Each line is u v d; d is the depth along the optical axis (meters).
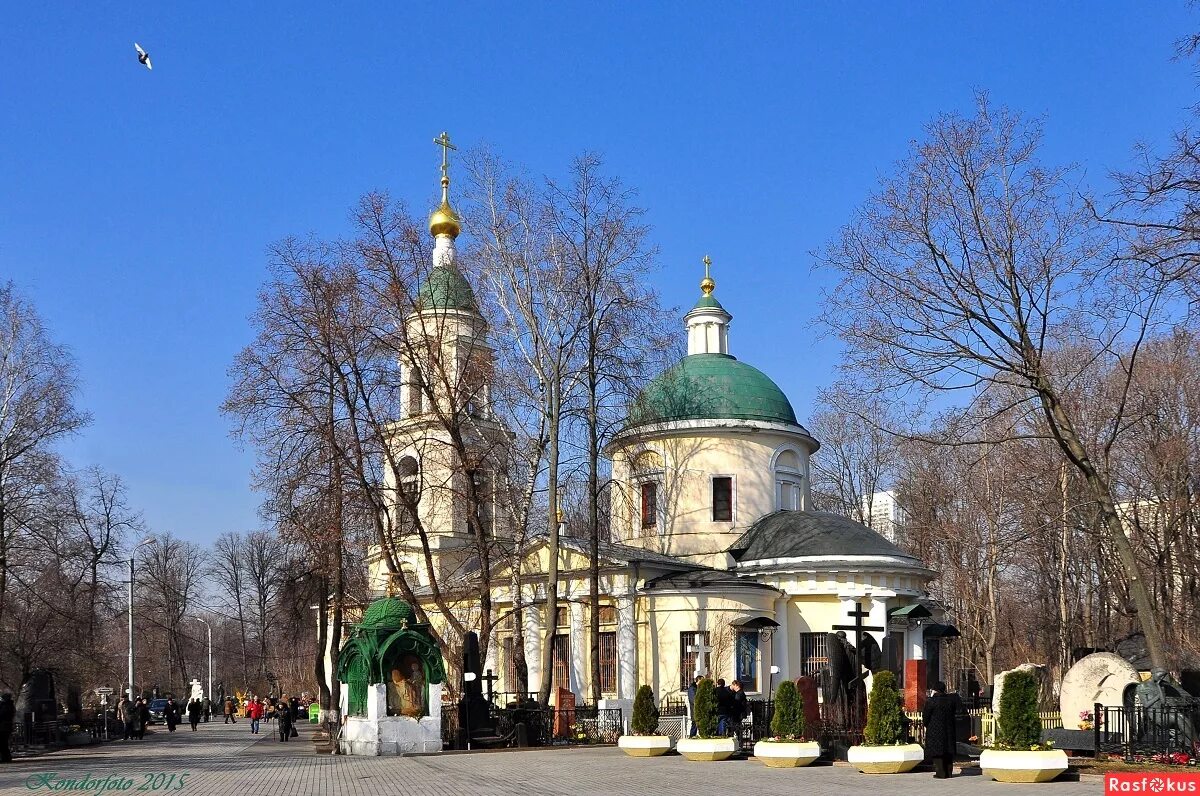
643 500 51.34
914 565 46.19
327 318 40.38
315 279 40.94
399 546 44.59
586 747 36.22
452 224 53.91
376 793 22.95
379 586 53.72
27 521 51.78
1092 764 25.00
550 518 42.28
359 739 35.72
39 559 53.03
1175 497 48.72
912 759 24.84
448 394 41.06
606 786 23.00
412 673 35.69
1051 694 43.91
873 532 47.72
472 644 37.59
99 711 61.56
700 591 43.91
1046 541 57.06
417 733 35.00
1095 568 62.28
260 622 109.94
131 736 57.81
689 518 49.72
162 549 110.50
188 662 138.38
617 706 41.06
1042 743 23.14
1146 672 43.31
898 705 25.64
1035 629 69.94
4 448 51.41
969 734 32.16
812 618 45.25
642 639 44.75
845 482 76.88
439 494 45.88
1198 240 24.75
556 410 42.56
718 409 50.34
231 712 88.19
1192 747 25.09
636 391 43.00
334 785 25.22
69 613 55.78
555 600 41.44
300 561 45.94
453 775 26.59
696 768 26.86
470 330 45.84
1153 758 25.33
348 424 40.78
